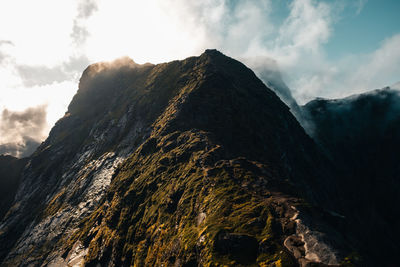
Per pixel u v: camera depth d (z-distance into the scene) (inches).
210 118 7012.8
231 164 4945.9
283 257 2618.1
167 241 4158.5
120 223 5708.7
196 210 4220.0
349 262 2453.2
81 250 6328.7
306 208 3491.6
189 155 5885.8
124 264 4658.0
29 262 7244.1
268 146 6565.0
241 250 2923.2
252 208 3565.5
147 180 6304.1
